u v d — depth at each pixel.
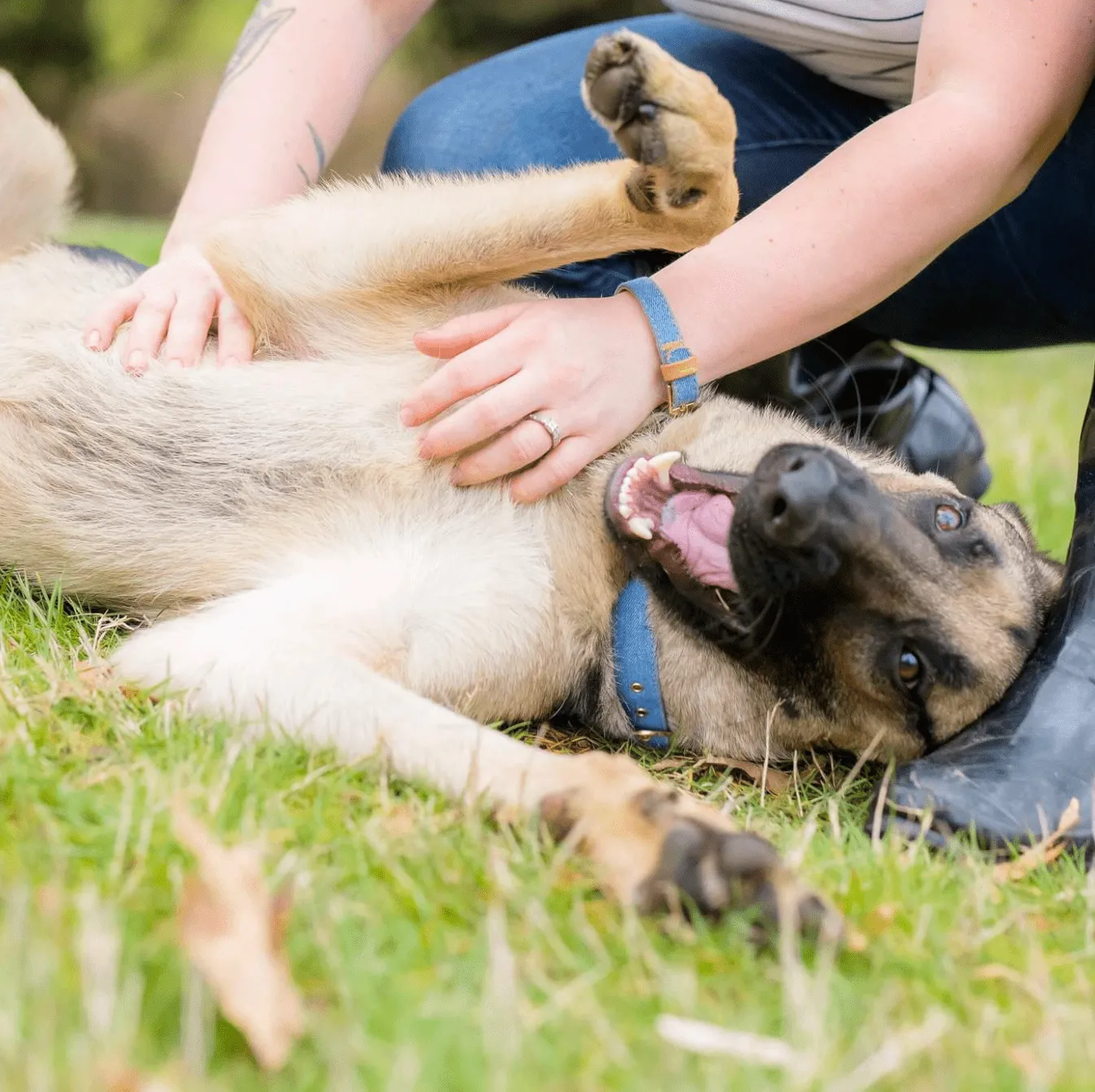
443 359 2.65
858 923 1.91
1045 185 3.39
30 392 2.79
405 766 2.22
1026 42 2.55
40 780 1.93
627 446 2.81
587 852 1.95
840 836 2.26
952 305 3.74
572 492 2.74
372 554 2.59
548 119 3.63
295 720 2.31
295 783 2.12
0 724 2.13
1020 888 2.16
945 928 1.94
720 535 2.71
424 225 2.69
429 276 2.75
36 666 2.42
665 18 4.02
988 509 3.03
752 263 2.58
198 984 1.46
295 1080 1.42
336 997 1.56
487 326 2.54
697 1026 1.56
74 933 1.57
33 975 1.46
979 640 2.65
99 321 2.83
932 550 2.64
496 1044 1.47
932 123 2.53
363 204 2.82
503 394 2.47
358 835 1.95
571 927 1.78
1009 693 2.60
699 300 2.58
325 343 2.83
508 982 1.57
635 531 2.64
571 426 2.55
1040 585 2.84
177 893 1.68
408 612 2.54
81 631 2.65
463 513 2.64
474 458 2.57
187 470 2.71
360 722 2.28
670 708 2.81
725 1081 1.48
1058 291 3.61
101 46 14.75
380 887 1.83
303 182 3.40
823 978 1.65
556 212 2.62
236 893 1.58
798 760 2.87
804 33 3.28
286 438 2.69
